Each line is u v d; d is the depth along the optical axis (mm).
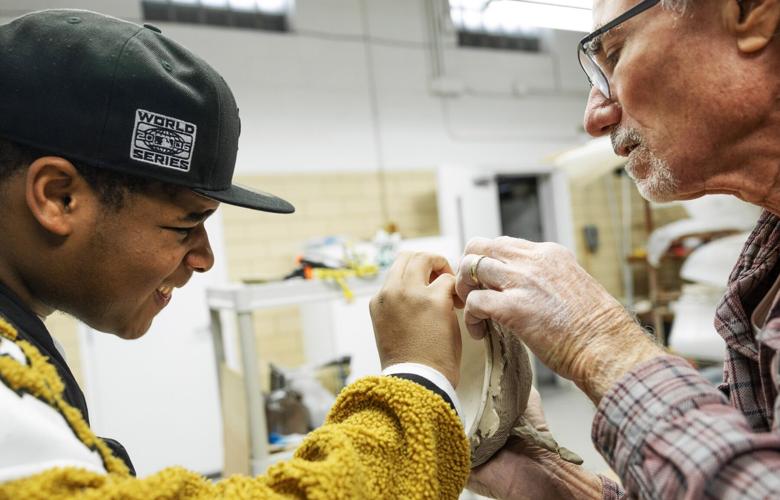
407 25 4586
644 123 602
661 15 552
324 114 4215
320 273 1720
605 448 523
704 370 3236
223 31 3900
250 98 3965
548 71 5285
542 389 4457
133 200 525
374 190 4379
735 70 537
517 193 5156
